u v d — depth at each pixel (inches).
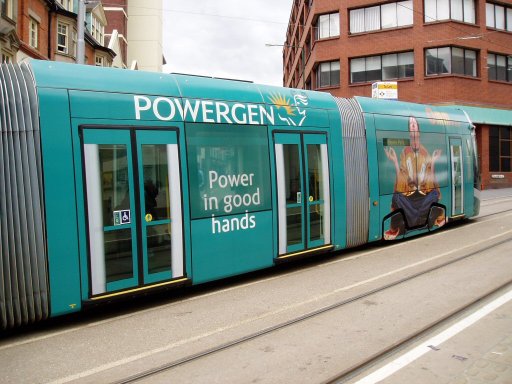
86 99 227.9
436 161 464.4
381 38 1155.3
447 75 1091.3
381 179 392.2
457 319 214.4
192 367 173.8
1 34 715.4
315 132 337.4
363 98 392.5
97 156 228.4
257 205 296.8
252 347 191.0
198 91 275.3
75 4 1197.1
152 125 249.3
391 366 167.8
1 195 201.2
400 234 415.8
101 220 227.8
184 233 259.6
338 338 196.5
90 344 201.8
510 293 251.3
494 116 1156.5
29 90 214.5
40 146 212.5
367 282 288.8
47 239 211.9
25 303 206.1
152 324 225.9
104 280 228.1
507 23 1198.9
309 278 306.0
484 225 507.5
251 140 295.6
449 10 1105.4
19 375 171.9
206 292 281.6
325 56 1226.6
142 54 2018.9
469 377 155.9
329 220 345.1
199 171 267.6
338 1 1206.3
